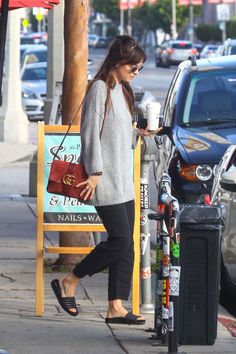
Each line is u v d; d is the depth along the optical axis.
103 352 14.76
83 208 16.88
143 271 17.39
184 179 22.88
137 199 16.56
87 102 15.25
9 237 25.08
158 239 15.28
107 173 15.33
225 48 46.69
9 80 48.19
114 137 15.30
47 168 16.78
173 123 24.92
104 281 19.89
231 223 18.06
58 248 17.08
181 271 15.06
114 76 15.30
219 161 22.67
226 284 19.06
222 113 25.11
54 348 14.97
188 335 15.15
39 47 73.12
